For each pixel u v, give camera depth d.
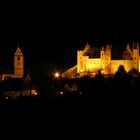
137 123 55.09
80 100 73.25
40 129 56.34
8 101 82.00
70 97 78.00
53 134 53.81
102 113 61.41
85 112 63.41
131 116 58.31
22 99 84.19
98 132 52.81
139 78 86.25
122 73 92.38
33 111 67.81
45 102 75.75
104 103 67.38
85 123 57.28
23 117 63.88
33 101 78.62
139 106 63.41
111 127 54.12
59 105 71.38
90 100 71.62
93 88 83.62
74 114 63.06
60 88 117.31
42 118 62.41
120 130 52.75
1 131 56.28
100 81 98.75
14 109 70.56
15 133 55.22
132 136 50.41
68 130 54.78
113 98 69.62
